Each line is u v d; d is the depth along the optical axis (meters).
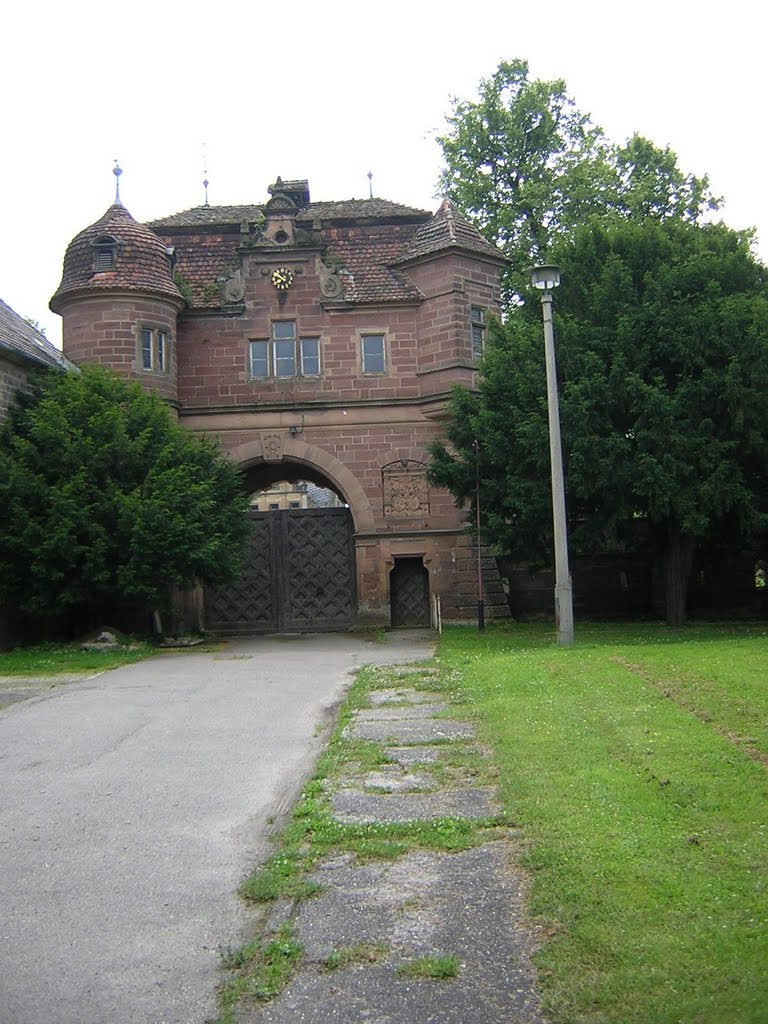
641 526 24.95
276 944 5.52
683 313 20.08
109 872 6.86
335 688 14.83
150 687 15.28
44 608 20.89
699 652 14.36
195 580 21.95
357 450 26.81
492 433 21.12
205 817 8.06
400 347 27.06
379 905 6.01
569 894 5.68
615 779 7.81
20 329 24.14
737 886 5.58
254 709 13.02
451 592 26.33
